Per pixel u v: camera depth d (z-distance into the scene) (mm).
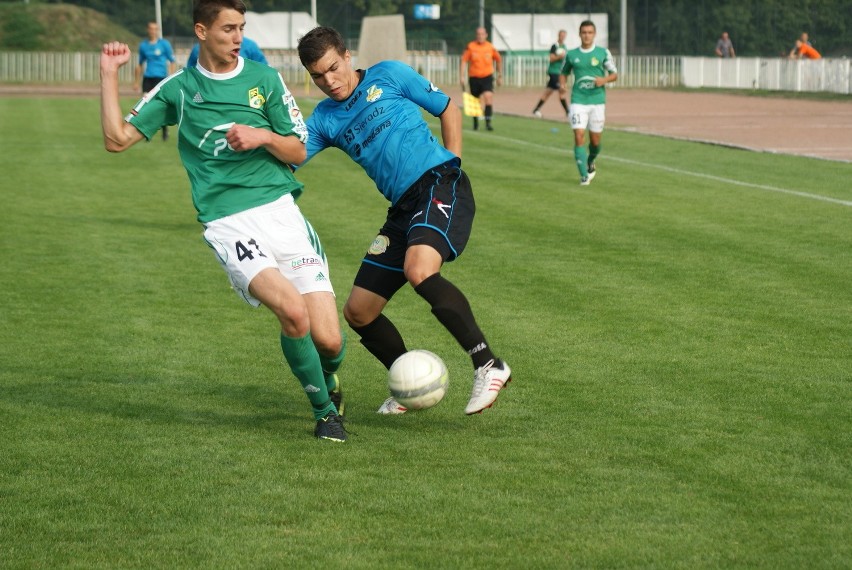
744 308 18406
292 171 12766
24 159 42875
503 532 9375
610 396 13578
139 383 14445
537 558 8859
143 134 12211
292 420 12836
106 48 12227
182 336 17016
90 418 12852
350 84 12914
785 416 12680
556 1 144000
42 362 15484
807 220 27625
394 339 13156
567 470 10906
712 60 105812
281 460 11289
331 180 37156
